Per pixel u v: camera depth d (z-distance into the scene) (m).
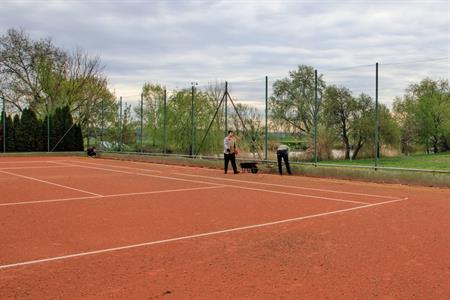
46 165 27.38
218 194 14.45
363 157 23.34
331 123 22.94
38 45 41.44
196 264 6.69
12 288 5.64
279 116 22.30
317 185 16.83
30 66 41.38
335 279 5.97
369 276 6.09
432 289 5.56
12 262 6.80
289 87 23.23
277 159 20.77
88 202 12.77
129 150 31.81
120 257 7.08
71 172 22.64
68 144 37.72
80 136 38.47
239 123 23.44
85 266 6.58
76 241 8.13
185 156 26.73
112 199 13.34
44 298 5.30
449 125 25.22
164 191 15.20
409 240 8.12
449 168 18.61
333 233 8.73
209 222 9.86
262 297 5.32
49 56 41.84
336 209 11.53
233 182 17.94
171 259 6.95
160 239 8.29
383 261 6.80
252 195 14.20
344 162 20.92
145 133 30.42
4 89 40.53
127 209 11.56
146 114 30.27
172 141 29.16
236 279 5.98
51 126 37.12
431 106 25.44
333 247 7.66
